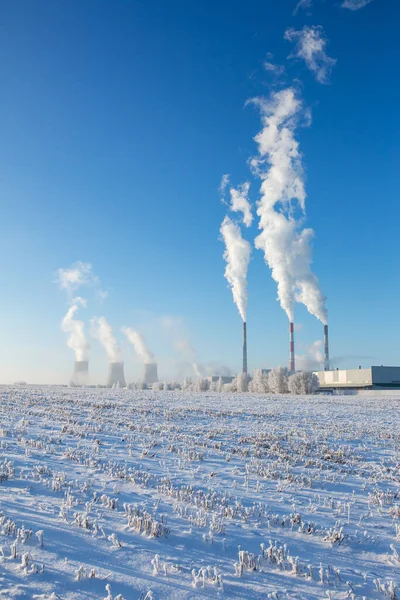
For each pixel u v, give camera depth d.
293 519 7.96
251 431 20.56
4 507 7.54
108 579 5.30
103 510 7.84
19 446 13.55
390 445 18.33
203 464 12.46
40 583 5.02
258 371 99.75
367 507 9.23
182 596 5.04
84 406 31.42
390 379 107.50
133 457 12.79
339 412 36.12
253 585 5.43
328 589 5.46
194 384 125.12
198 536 6.93
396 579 5.90
